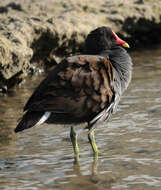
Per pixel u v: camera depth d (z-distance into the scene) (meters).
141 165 9.70
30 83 16.31
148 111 13.01
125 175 9.24
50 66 18.50
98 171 9.51
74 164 9.92
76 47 19.02
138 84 15.55
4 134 11.68
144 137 11.25
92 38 11.44
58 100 9.53
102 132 11.77
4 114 13.07
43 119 9.47
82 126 12.38
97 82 9.89
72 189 8.66
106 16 20.70
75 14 19.97
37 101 9.48
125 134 11.53
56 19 18.58
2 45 14.49
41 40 17.50
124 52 11.18
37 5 20.30
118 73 10.72
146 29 21.48
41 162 10.05
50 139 11.45
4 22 17.34
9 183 9.02
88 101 9.80
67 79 9.70
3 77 14.72
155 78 16.16
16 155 10.42
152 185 8.74
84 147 10.98
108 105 10.15
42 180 9.12
